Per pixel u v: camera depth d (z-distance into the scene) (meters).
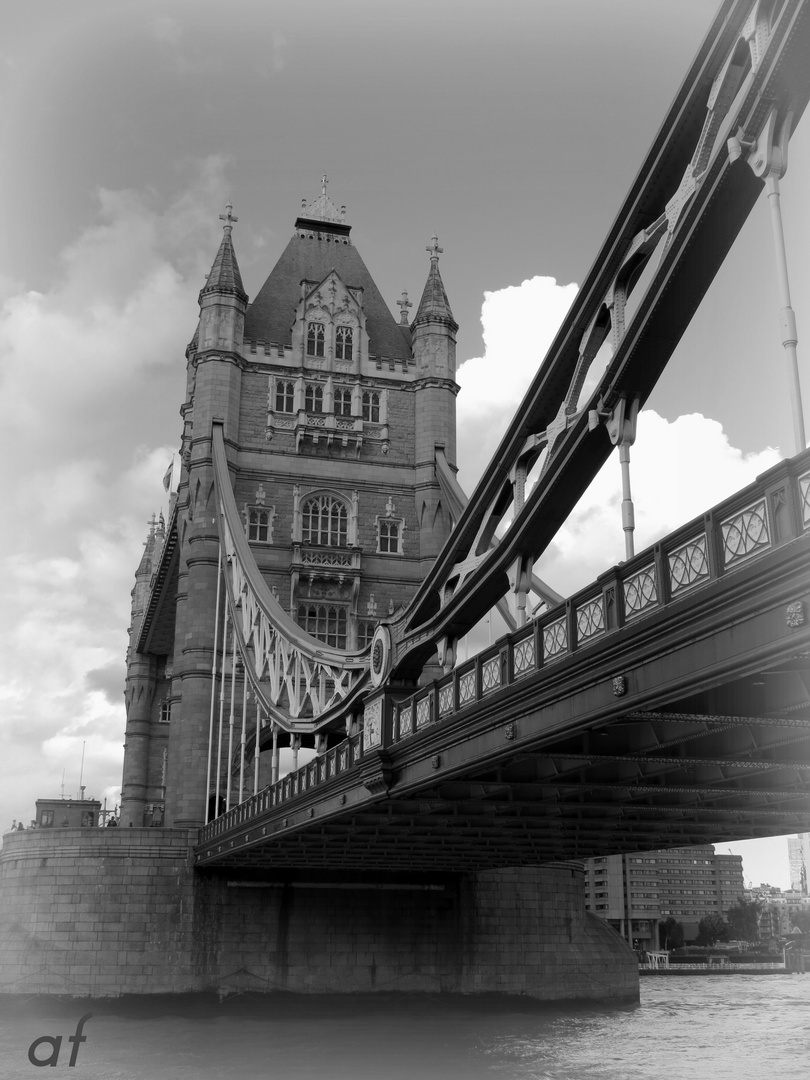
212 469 65.06
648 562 15.36
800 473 12.04
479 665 21.91
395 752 26.45
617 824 30.22
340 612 65.50
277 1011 50.22
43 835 53.22
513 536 22.17
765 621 12.68
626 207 19.78
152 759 88.25
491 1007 53.69
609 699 16.14
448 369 71.06
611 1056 40.19
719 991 85.31
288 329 71.06
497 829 32.38
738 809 27.44
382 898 54.69
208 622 62.09
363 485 68.25
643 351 18.38
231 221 72.00
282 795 38.25
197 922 52.38
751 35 16.17
